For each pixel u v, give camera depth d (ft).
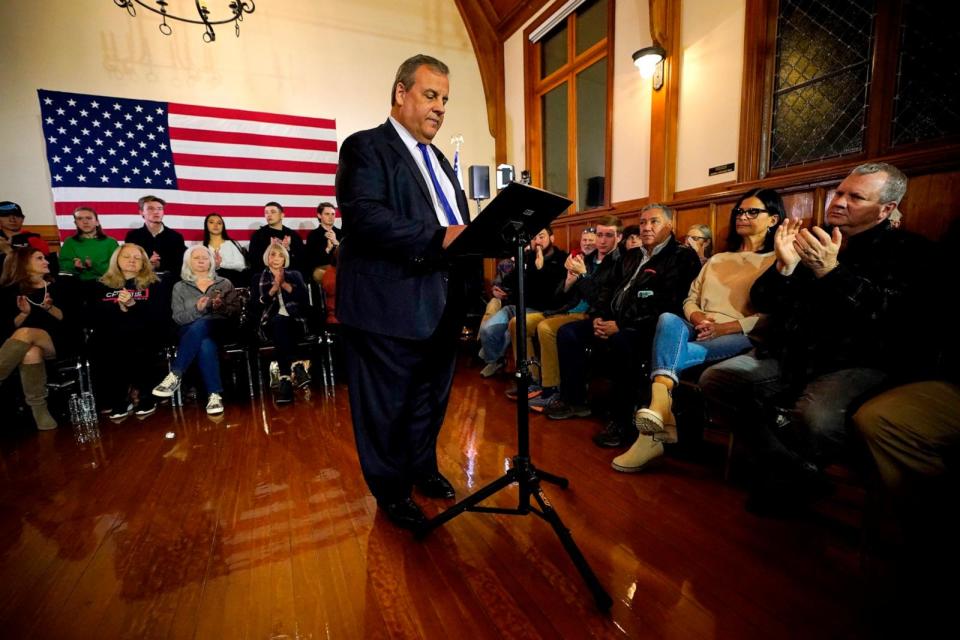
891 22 6.66
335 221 15.25
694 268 6.70
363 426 4.55
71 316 9.38
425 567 3.96
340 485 5.63
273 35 14.17
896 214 4.38
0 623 3.42
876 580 3.57
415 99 4.14
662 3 9.73
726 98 9.02
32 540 4.58
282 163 14.48
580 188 14.01
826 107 7.60
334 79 15.01
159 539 4.54
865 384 4.05
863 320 4.06
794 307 4.58
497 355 10.55
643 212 6.98
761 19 8.24
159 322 9.37
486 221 3.23
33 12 11.71
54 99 11.89
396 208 4.10
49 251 12.05
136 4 12.57
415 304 4.09
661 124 10.28
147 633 3.29
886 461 3.50
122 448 7.18
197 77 13.41
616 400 6.77
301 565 4.05
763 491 4.60
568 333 7.62
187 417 8.74
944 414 3.29
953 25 6.09
